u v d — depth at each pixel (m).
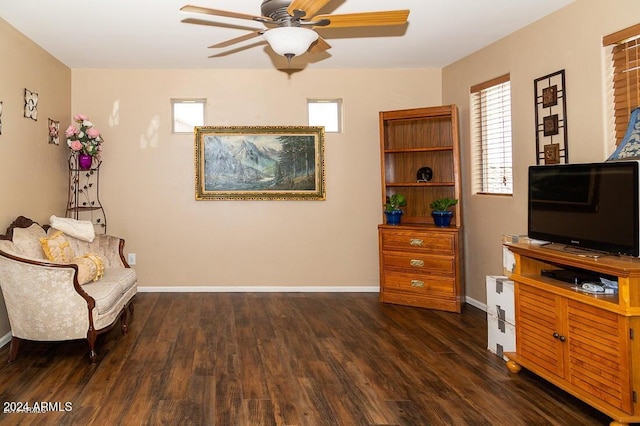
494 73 4.29
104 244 4.26
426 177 4.89
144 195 5.18
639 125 2.56
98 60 4.77
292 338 3.66
